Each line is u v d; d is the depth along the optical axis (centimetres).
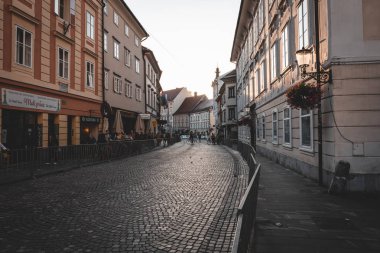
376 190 797
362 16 826
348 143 814
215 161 1738
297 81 1171
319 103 882
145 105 3653
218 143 4406
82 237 494
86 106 2061
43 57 1598
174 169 1363
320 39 920
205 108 8738
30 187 926
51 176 1150
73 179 1078
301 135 1150
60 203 720
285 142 1423
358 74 817
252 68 2558
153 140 2895
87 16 2094
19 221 579
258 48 2166
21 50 1441
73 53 1902
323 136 914
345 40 825
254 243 456
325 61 866
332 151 842
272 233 502
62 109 1766
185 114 10156
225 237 497
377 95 812
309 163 1060
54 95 1692
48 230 529
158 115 5241
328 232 507
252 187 401
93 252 436
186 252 439
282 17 1435
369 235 493
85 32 2058
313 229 522
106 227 545
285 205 685
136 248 451
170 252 439
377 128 809
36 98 1520
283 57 1416
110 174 1202
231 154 2297
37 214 627
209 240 485
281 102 1478
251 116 2569
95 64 2203
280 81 1488
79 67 1972
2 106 1302
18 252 434
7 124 1365
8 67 1341
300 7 1135
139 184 973
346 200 730
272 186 914
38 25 1560
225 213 637
